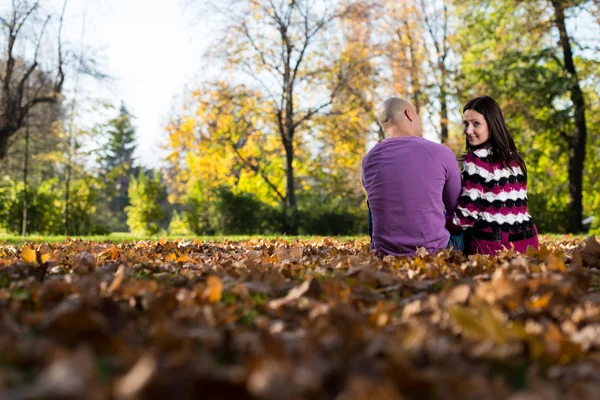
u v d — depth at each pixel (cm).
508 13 1989
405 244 378
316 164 2500
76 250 505
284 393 105
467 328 157
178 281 265
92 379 104
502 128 408
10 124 1777
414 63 2248
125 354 126
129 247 555
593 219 2514
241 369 121
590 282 256
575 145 1912
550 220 1859
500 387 116
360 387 102
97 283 234
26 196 1884
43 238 1020
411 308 188
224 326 169
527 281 229
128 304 200
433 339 147
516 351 144
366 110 2172
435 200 382
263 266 312
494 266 312
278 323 173
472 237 412
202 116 2075
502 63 1880
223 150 2206
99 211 3653
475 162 401
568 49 1881
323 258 410
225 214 1803
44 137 2414
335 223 1797
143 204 2309
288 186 2052
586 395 111
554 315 187
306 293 223
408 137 393
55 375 100
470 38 2092
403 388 114
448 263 330
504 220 404
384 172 385
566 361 140
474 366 136
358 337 149
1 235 1889
